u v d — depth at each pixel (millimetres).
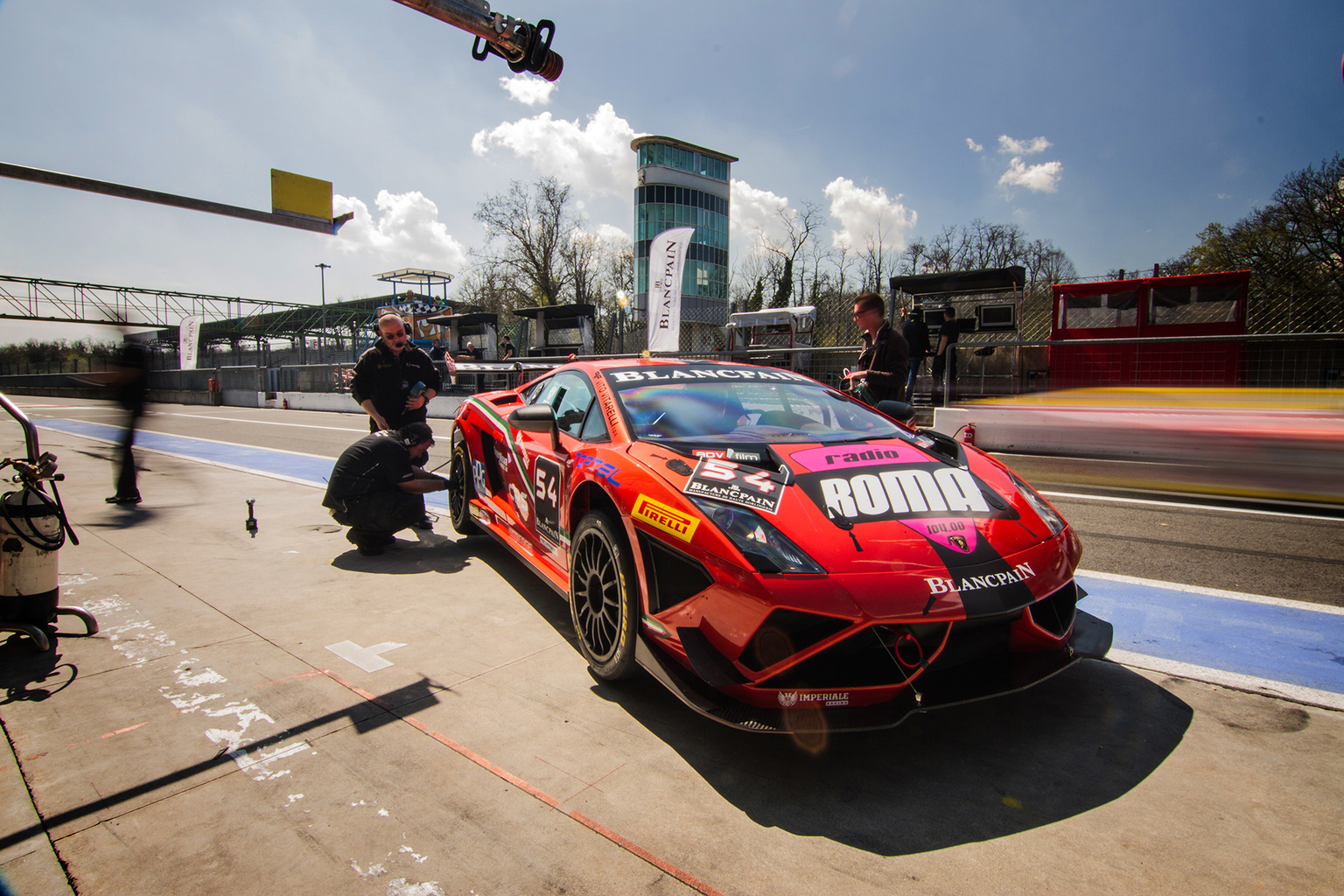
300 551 4066
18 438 10977
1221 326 10102
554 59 3426
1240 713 2080
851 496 2045
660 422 2641
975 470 2367
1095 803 1673
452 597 3264
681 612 1971
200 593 3303
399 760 1901
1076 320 11070
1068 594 2061
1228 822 1590
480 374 16578
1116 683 2287
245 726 2078
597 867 1481
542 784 1783
